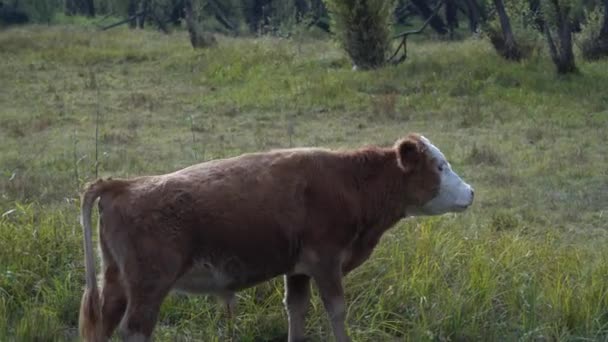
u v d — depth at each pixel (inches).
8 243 300.8
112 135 582.6
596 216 422.9
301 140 581.3
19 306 279.4
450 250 304.7
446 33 1480.1
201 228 225.6
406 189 250.1
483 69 779.4
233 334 266.8
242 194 229.1
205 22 1542.8
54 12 1754.4
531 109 673.6
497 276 289.4
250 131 615.2
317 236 236.2
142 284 223.0
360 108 684.1
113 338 249.6
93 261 224.8
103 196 225.9
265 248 231.5
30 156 523.8
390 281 284.0
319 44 1063.0
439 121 643.5
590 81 766.5
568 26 789.2
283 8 1439.5
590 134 598.9
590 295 279.7
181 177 229.0
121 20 1707.7
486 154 525.7
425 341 257.1
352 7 842.8
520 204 440.5
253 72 826.2
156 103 711.1
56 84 805.9
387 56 864.3
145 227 222.1
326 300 239.1
